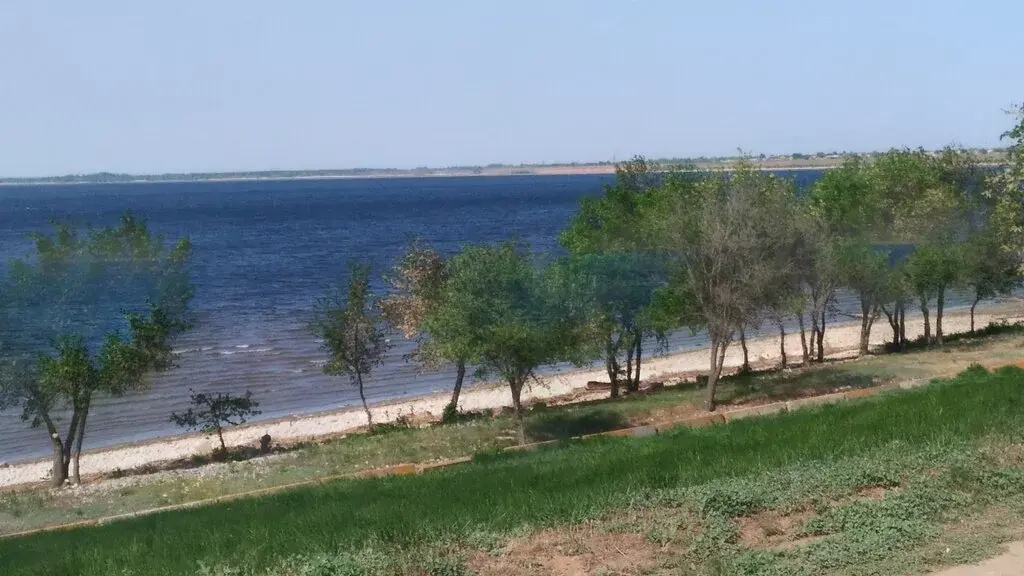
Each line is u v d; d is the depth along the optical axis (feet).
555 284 74.13
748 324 82.79
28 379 75.36
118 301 83.92
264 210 528.63
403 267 100.42
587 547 25.18
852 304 182.60
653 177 109.70
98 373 76.84
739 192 81.25
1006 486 29.40
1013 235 93.09
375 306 109.60
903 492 28.81
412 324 96.63
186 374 127.65
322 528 29.89
